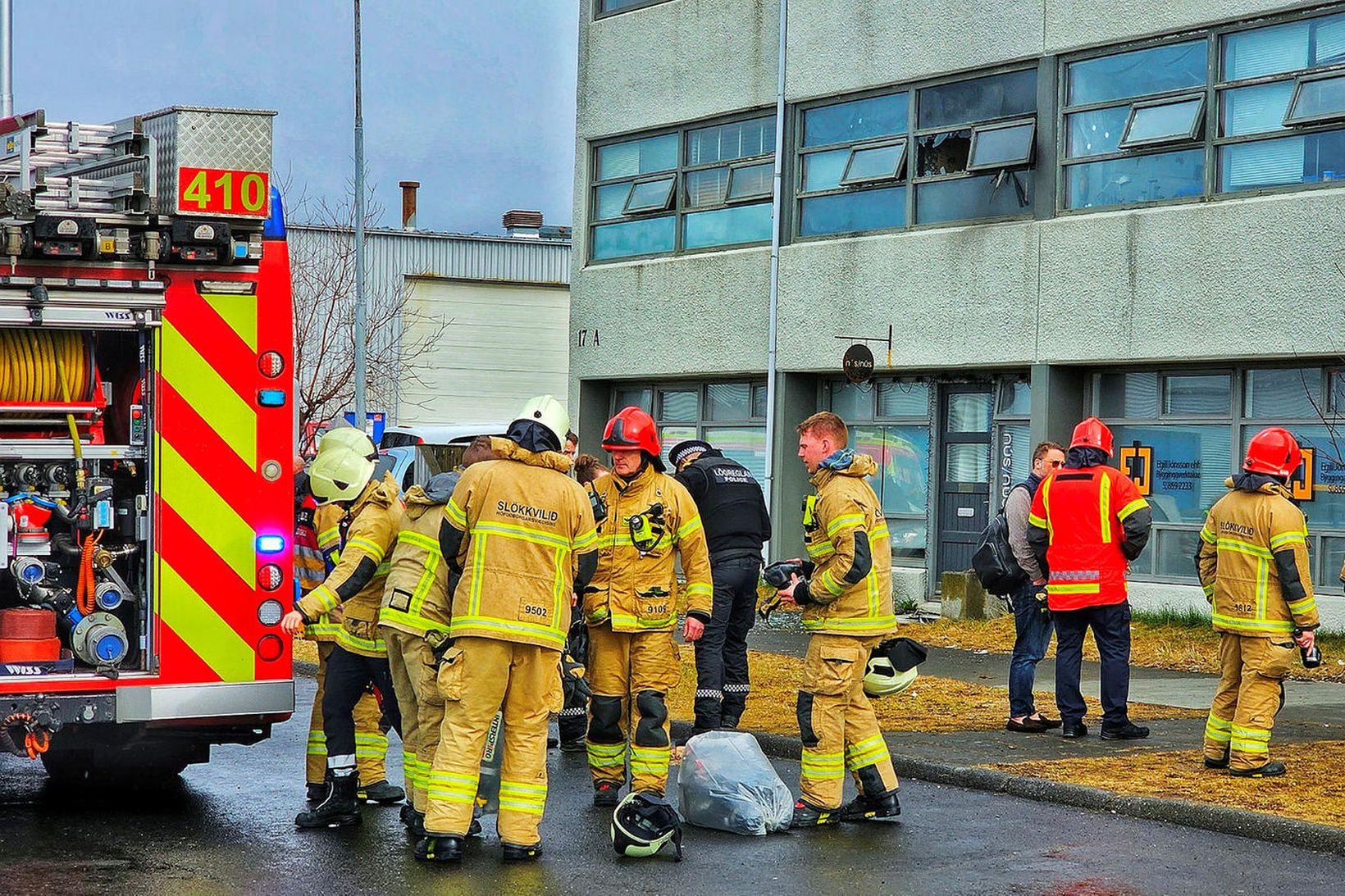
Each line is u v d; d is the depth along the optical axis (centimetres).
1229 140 1681
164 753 916
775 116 2155
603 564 866
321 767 873
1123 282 1747
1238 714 943
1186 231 1697
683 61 2261
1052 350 1812
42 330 806
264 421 834
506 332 4162
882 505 2062
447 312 4084
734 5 2191
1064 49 1814
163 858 762
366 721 909
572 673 919
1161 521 1766
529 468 771
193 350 818
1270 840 819
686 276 2244
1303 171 1625
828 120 2088
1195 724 1158
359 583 802
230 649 827
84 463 812
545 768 778
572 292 2416
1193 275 1691
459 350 4106
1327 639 1580
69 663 799
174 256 804
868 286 2003
